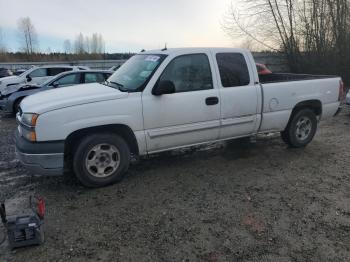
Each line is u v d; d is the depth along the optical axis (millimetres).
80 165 4379
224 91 5164
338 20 19016
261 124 5668
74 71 10695
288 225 3656
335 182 4820
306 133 6398
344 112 10375
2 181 4840
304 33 20391
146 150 4777
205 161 5652
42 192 4469
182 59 4898
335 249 3244
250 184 4730
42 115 4086
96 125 4324
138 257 3107
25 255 3133
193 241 3352
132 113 4504
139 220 3746
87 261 3049
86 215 3857
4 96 10484
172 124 4824
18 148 4273
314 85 6188
